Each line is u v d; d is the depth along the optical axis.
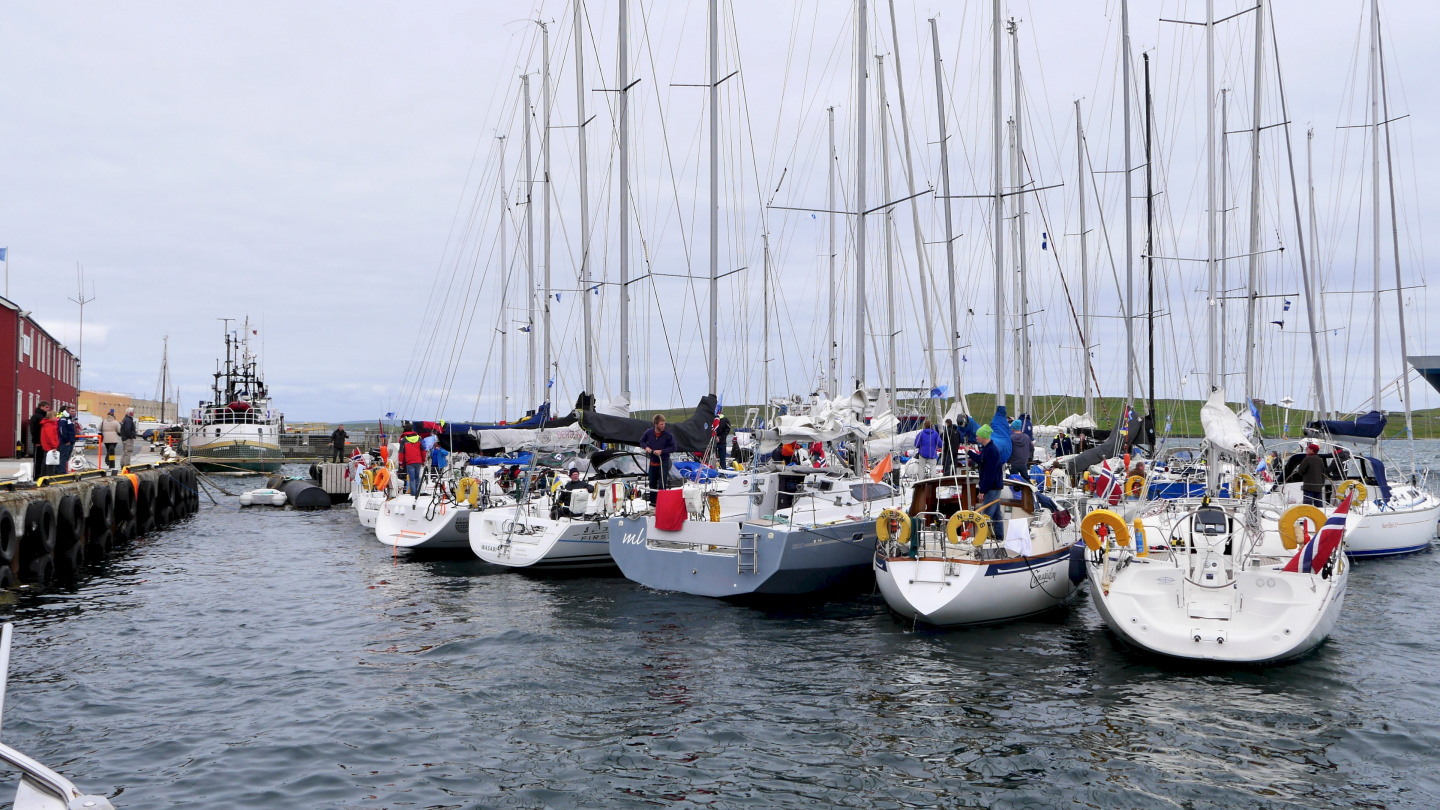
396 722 8.63
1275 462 20.34
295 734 8.28
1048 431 26.97
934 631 12.09
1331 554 10.13
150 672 10.31
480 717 8.78
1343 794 7.00
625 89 19.61
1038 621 12.68
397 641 11.76
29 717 8.70
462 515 18.69
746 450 26.64
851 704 9.11
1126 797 6.96
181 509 30.02
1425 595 14.57
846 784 7.22
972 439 16.23
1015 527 12.32
